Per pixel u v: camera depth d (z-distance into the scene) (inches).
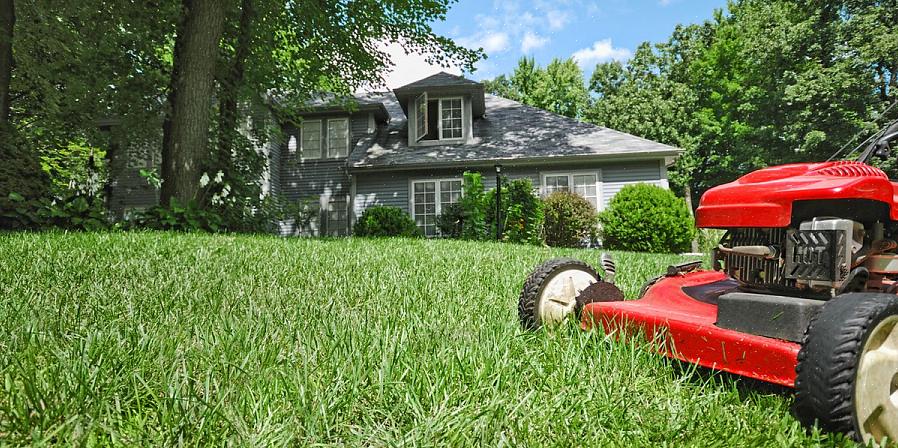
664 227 665.6
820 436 72.2
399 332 109.0
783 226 92.6
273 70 596.4
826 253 86.0
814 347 72.4
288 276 190.4
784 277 93.8
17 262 185.5
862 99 992.9
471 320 131.6
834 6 1062.4
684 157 1411.2
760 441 70.7
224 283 169.2
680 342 92.9
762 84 1198.3
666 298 112.1
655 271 255.3
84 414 67.6
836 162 100.6
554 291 122.3
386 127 882.8
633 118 1467.8
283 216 566.6
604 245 700.7
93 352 88.3
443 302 151.5
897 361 75.2
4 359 84.2
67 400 70.4
